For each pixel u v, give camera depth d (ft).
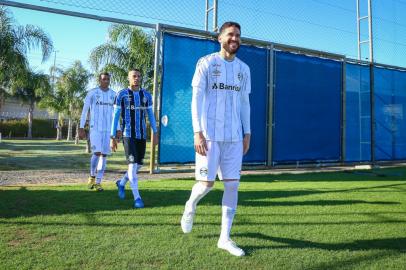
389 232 10.07
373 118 29.76
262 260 7.82
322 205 13.48
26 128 110.22
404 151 31.83
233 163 8.89
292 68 25.71
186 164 21.42
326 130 27.17
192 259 7.78
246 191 16.31
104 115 16.37
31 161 32.22
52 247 8.22
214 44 22.26
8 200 12.86
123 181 13.87
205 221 10.77
